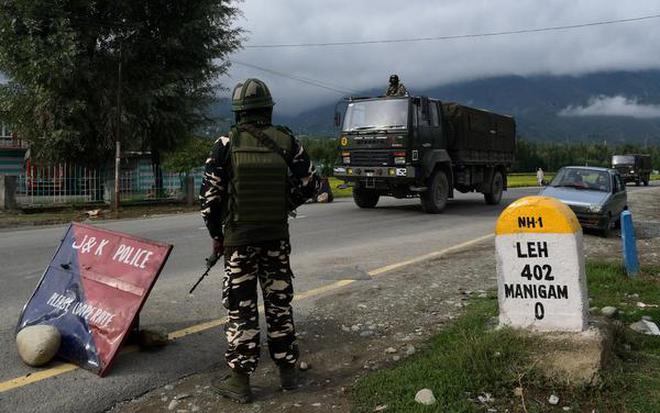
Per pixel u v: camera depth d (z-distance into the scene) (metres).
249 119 3.77
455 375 3.82
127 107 18.80
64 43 16.95
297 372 4.23
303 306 5.95
